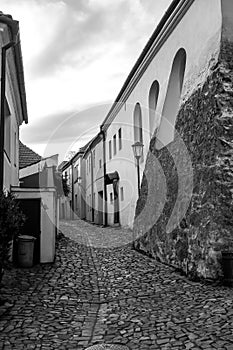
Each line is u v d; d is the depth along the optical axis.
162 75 12.04
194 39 9.39
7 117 10.79
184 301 5.95
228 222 7.08
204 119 8.21
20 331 4.77
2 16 7.55
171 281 7.47
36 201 9.71
